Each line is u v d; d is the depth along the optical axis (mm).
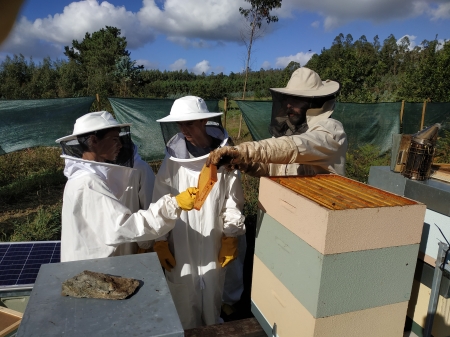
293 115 2154
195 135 2398
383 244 1385
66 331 1157
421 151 1967
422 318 1860
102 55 30641
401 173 2123
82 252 2104
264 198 1764
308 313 1399
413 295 1914
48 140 6551
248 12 14289
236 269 3096
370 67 16703
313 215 1331
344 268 1338
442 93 13289
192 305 2559
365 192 1632
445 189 1736
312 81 2197
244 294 3439
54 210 5781
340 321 1399
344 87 16328
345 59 17141
